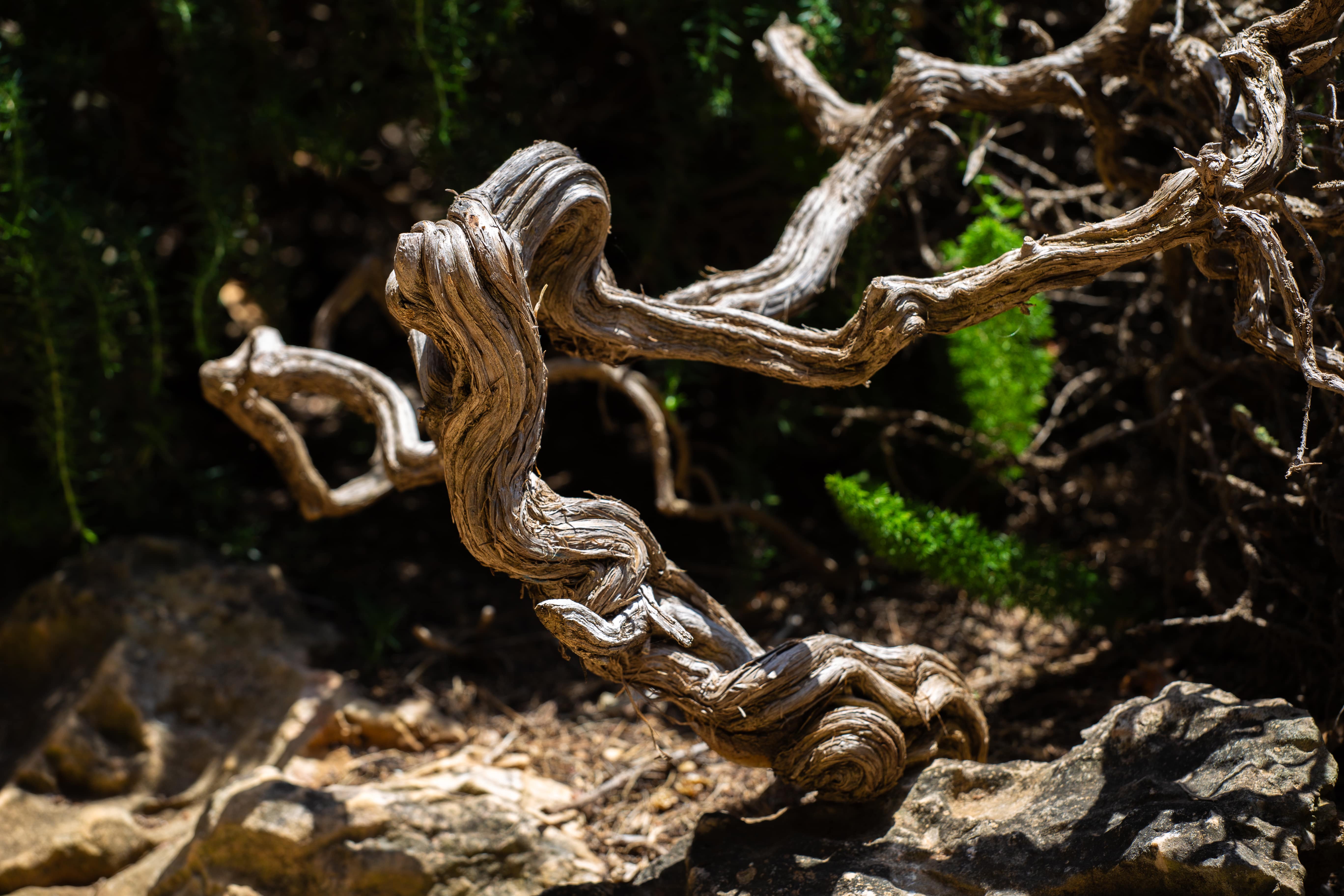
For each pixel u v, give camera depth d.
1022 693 2.30
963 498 2.78
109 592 2.57
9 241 2.24
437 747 2.37
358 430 3.06
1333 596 1.83
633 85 3.15
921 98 1.93
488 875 1.87
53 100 2.66
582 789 2.20
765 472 3.15
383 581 2.95
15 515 2.66
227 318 2.89
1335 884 1.43
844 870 1.46
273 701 2.42
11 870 2.15
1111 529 2.76
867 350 1.41
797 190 2.68
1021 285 1.37
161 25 2.41
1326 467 1.88
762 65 2.28
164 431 2.76
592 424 3.56
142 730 2.34
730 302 1.71
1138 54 1.88
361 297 3.12
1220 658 2.21
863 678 1.55
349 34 2.46
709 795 2.14
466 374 1.25
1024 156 2.95
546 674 2.61
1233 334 2.21
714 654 1.53
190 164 2.52
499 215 1.31
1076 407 2.85
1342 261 1.77
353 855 1.84
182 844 2.16
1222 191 1.26
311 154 2.58
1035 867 1.38
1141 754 1.50
